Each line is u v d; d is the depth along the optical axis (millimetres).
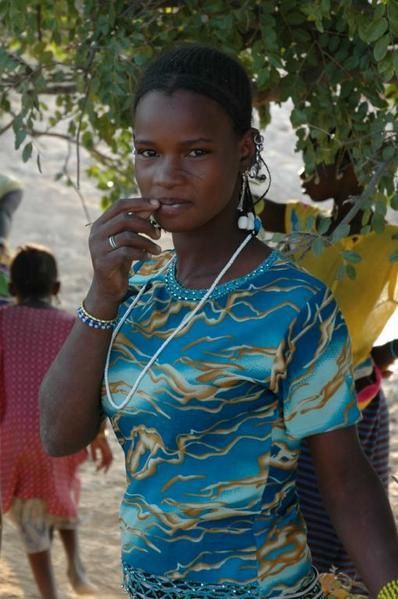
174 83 2156
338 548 3812
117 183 5250
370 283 3777
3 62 3951
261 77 3520
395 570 2119
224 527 2188
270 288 2186
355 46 3596
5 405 5000
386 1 3055
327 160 3639
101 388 2332
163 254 2449
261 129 4320
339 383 2180
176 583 2227
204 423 2164
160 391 2186
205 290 2234
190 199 2172
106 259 2213
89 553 5719
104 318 2270
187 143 2143
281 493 2205
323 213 4262
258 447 2170
